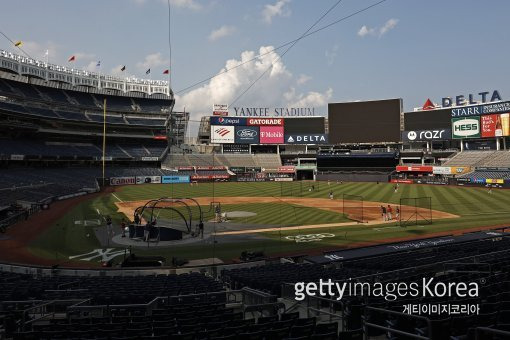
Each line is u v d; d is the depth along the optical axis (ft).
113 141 344.90
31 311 44.86
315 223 131.13
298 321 32.45
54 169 266.57
